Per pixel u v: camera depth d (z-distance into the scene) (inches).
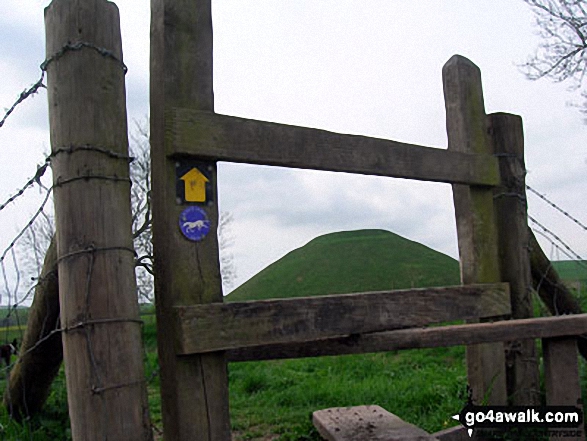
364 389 260.1
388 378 297.0
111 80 102.9
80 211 97.8
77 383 95.5
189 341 104.0
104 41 102.9
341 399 247.0
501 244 184.4
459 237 172.7
